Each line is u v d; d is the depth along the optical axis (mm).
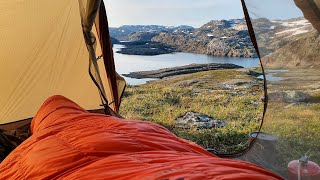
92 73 3279
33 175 1118
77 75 3582
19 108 3348
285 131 1762
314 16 1548
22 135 2580
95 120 1531
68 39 3453
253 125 4492
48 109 1835
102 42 3352
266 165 1874
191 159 1042
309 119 1651
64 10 3330
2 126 3232
